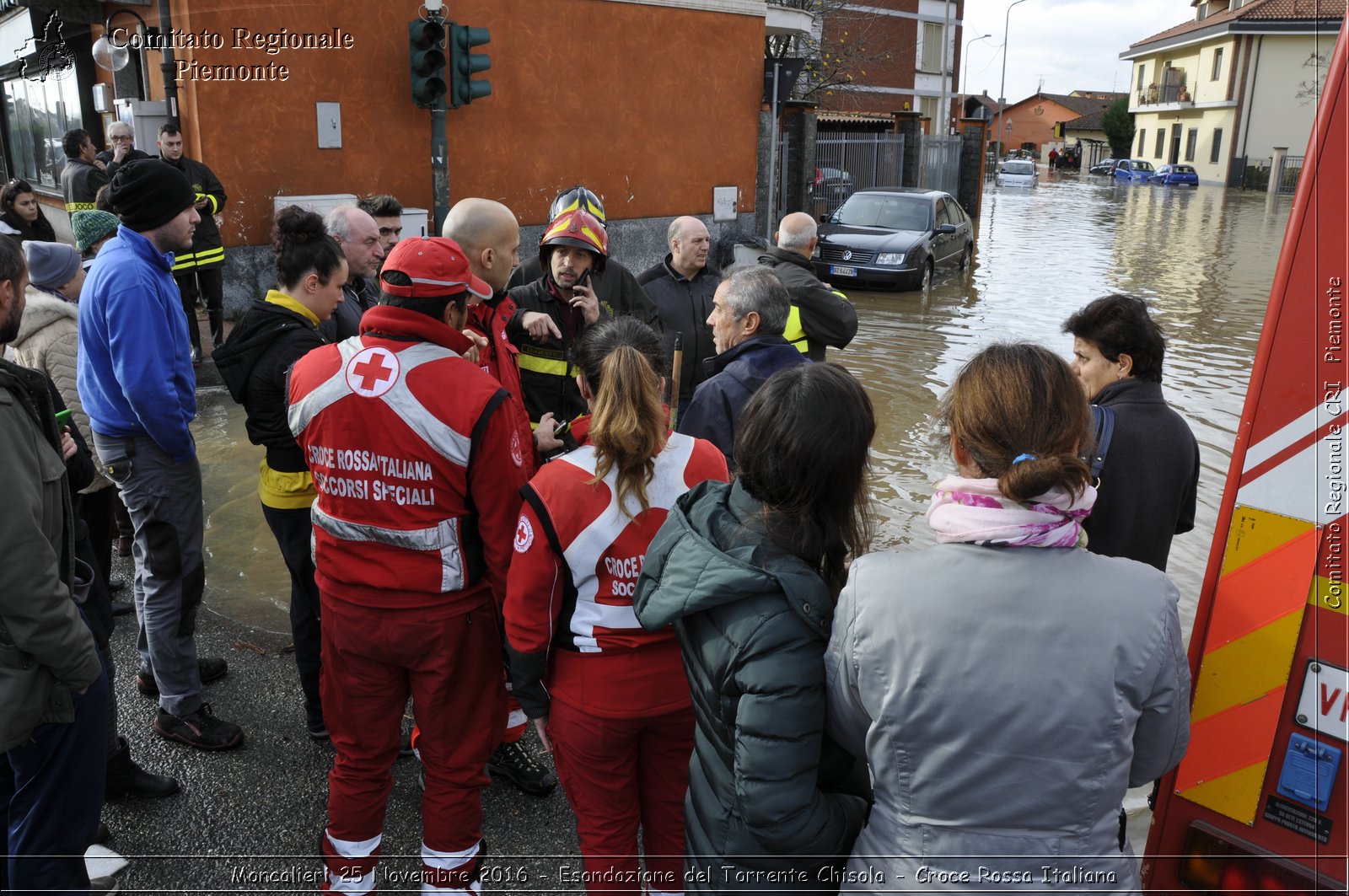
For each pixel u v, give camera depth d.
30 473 1.96
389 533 2.27
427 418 2.21
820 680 1.55
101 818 2.81
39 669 1.99
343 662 2.40
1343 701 1.57
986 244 19.77
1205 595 1.71
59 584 1.98
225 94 9.08
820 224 15.04
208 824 2.83
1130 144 64.31
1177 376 8.66
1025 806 1.38
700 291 4.28
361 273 3.70
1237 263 16.70
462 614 2.36
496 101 11.42
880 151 21.11
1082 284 14.35
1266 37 43.25
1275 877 1.67
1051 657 1.35
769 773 1.52
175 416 2.89
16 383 2.00
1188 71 50.41
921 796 1.43
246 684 3.59
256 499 5.47
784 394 1.61
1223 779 1.71
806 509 1.62
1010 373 1.41
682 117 13.48
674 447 2.22
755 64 14.27
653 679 2.18
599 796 2.26
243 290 9.45
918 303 12.66
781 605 1.56
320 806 2.92
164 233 2.92
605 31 12.32
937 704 1.38
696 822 1.78
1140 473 2.63
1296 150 43.53
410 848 2.79
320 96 9.73
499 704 2.51
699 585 1.59
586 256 3.29
